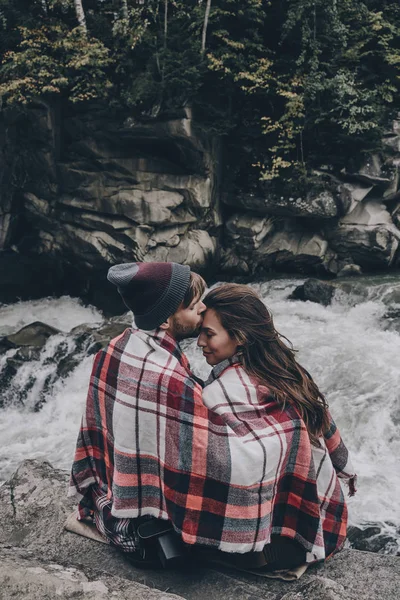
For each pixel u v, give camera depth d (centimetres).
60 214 1412
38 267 1521
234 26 1371
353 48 1346
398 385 830
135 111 1294
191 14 1341
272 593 200
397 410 792
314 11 1267
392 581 213
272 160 1359
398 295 1134
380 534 567
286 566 209
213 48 1373
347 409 797
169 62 1255
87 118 1339
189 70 1230
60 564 194
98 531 232
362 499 627
